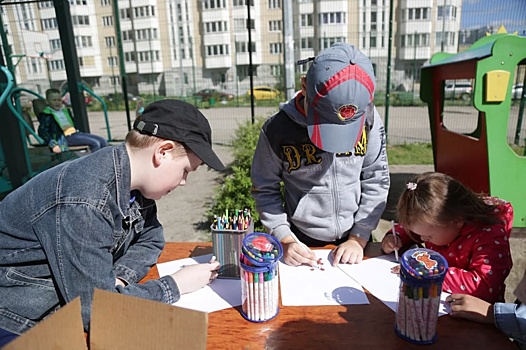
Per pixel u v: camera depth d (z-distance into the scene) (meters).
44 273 1.00
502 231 1.15
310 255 1.30
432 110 4.11
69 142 5.62
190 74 30.59
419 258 0.92
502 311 0.94
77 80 6.20
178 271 1.17
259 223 3.03
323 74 1.18
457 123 10.24
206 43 29.89
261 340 0.93
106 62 30.45
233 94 23.22
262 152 1.51
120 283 1.14
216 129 10.76
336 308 1.05
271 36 28.41
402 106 15.37
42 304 1.00
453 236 1.19
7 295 0.98
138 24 29.88
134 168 1.02
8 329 0.97
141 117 1.02
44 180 0.99
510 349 0.88
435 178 1.21
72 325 0.76
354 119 1.22
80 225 0.91
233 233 1.17
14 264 0.99
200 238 3.52
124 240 1.17
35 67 16.38
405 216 1.21
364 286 1.15
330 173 1.47
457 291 1.09
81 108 6.32
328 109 1.20
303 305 1.06
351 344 0.91
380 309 1.04
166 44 30.25
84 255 0.91
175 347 0.72
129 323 0.76
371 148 1.51
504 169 2.95
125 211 1.05
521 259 2.84
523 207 3.05
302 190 1.53
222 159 6.68
